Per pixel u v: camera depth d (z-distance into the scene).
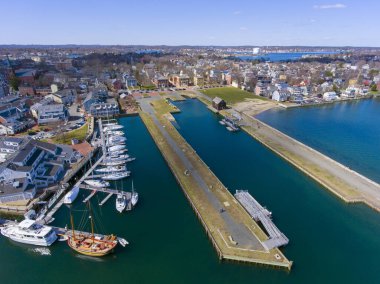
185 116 149.62
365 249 55.16
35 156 81.50
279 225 61.91
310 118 145.62
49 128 121.75
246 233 57.25
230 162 93.88
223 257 51.81
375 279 48.53
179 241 57.44
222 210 64.62
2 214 64.69
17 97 155.38
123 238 58.28
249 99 186.00
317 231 60.03
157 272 50.31
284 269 50.09
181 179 79.50
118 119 143.38
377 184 77.12
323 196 73.44
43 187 75.00
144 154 100.19
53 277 49.97
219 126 133.00
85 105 148.00
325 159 93.81
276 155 99.75
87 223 62.97
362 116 150.38
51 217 64.62
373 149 104.94
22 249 56.34
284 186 78.50
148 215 65.69
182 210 67.62
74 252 55.22
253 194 74.31
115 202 70.81
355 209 67.81
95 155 99.06
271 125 133.00
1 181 71.12
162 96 194.00
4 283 48.78
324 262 51.88
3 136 108.38
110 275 49.97
